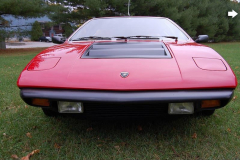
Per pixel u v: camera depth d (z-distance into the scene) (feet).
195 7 66.13
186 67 5.39
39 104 5.55
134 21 9.24
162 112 5.47
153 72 5.19
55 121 7.69
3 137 6.50
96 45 6.82
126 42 7.20
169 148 5.94
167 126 7.14
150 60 5.61
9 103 9.52
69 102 5.32
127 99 4.86
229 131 6.80
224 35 74.13
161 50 6.16
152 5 48.78
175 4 57.36
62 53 6.33
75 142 6.29
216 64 5.63
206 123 7.36
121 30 8.66
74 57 5.95
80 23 50.70
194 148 5.87
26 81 5.35
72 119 7.83
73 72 5.33
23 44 88.63
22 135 6.67
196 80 5.06
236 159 5.38
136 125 7.23
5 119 7.79
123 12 46.14
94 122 7.53
